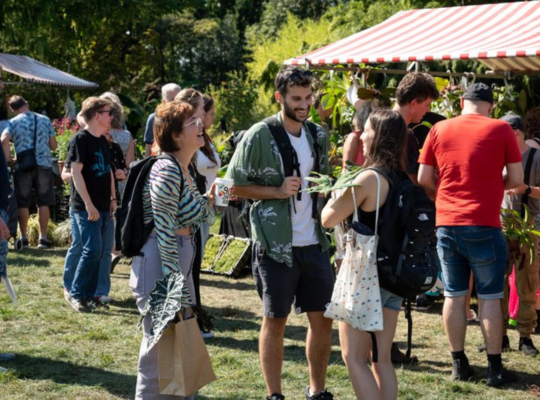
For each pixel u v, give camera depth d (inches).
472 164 189.5
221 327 251.0
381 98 289.3
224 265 348.5
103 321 255.1
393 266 146.3
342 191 149.6
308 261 170.9
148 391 152.8
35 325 246.5
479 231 189.3
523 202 225.6
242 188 168.6
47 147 406.3
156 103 923.4
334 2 1664.6
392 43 310.8
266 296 169.8
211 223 167.9
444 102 316.5
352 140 211.0
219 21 1809.8
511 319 243.4
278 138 170.1
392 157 149.9
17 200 403.2
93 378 195.5
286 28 1142.3
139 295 152.0
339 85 323.6
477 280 194.7
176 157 154.4
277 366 171.6
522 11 321.7
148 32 1252.5
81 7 964.0
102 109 263.6
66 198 473.4
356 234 147.5
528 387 193.9
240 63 1779.0
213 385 192.2
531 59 359.3
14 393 181.5
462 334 199.3
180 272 147.7
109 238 281.7
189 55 1786.4
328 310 151.6
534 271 221.8
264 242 168.1
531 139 229.3
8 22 874.1
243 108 1016.9
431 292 274.7
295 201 170.2
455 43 292.0
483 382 198.4
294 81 167.5
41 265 356.5
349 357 152.3
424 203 148.2
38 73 672.4
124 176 287.3
